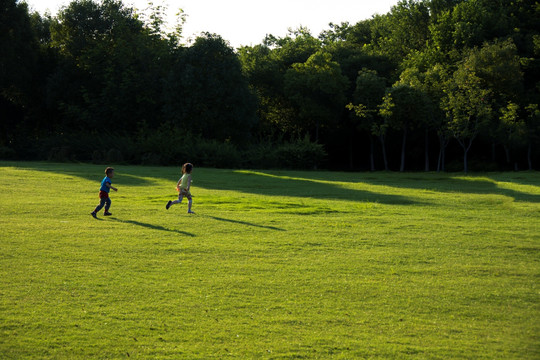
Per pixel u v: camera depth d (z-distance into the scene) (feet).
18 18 161.58
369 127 169.89
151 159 143.23
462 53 167.53
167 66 166.09
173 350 18.93
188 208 53.42
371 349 19.22
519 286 27.50
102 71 165.58
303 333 20.68
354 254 34.76
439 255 34.81
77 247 35.04
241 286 26.68
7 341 19.43
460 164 169.07
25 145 161.27
